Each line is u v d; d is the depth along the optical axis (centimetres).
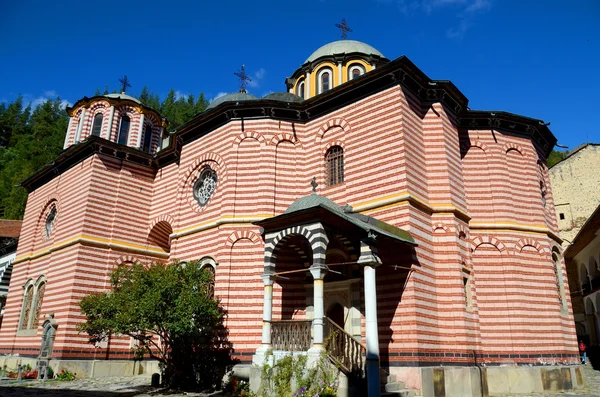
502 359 1831
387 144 1769
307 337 1460
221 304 1822
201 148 2214
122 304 1653
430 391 1481
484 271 1941
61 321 2253
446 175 1839
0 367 2620
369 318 1404
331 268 1786
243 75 2881
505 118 2162
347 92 1931
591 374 2691
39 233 2844
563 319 2044
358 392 1348
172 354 1858
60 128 6831
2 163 6638
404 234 1605
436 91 1936
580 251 3575
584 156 4441
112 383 1966
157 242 2608
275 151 2025
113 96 3000
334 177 1930
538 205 2136
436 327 1638
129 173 2586
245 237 1895
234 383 1652
